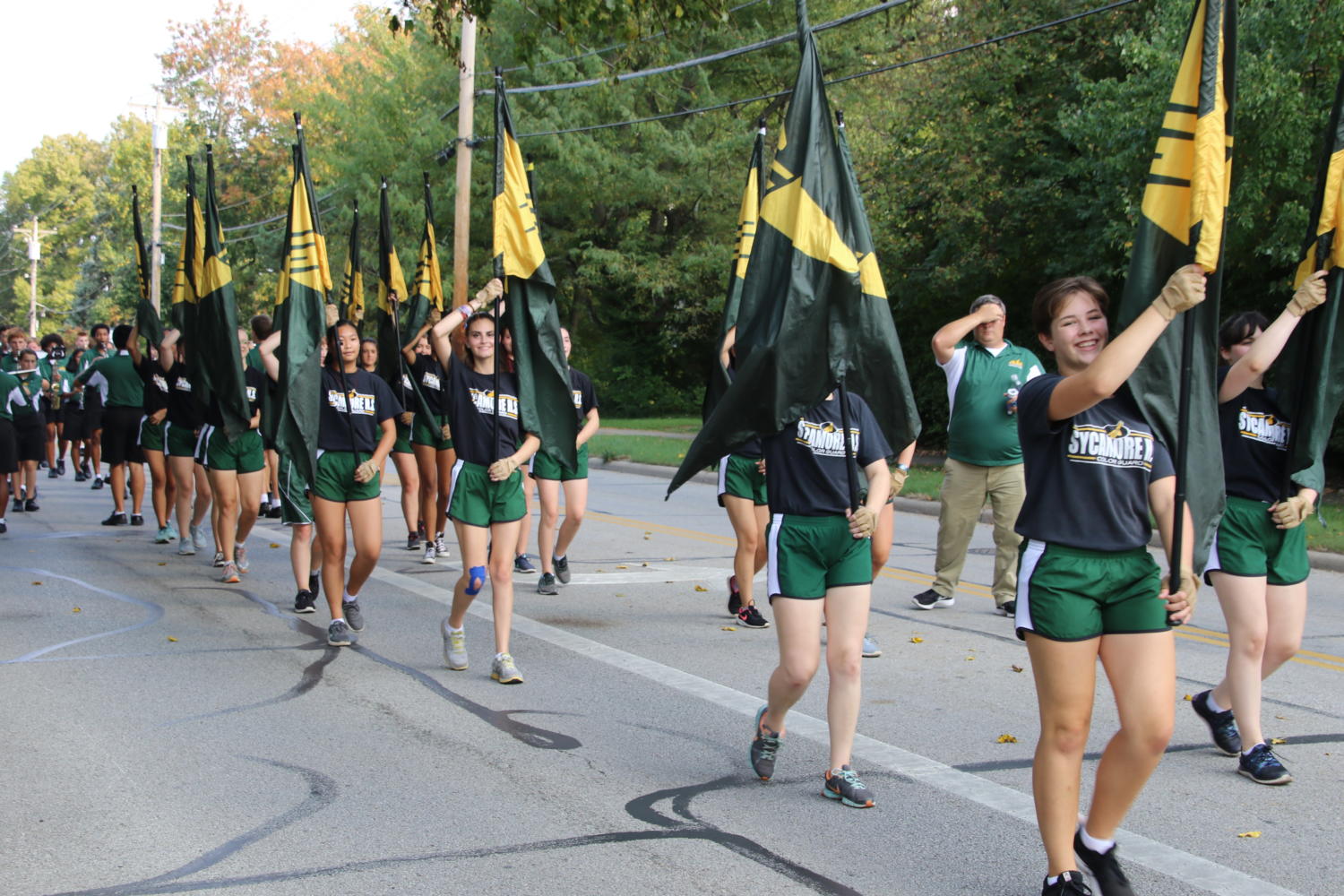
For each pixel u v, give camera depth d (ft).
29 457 47.75
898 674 22.59
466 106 64.80
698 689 21.15
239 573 33.09
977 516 28.63
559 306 123.85
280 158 160.86
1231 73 11.79
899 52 95.66
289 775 16.26
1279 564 16.72
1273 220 50.96
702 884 12.82
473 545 21.56
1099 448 11.55
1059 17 65.98
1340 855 13.87
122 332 43.78
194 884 12.64
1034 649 11.68
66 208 336.29
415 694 20.66
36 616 26.61
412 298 38.04
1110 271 56.75
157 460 38.86
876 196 75.87
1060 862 11.65
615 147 107.04
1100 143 55.62
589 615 27.99
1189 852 13.93
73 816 14.60
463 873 13.03
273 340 26.61
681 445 82.23
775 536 15.20
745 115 110.73
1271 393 16.49
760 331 15.48
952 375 28.35
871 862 13.50
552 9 34.06
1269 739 18.44
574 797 15.55
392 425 24.39
